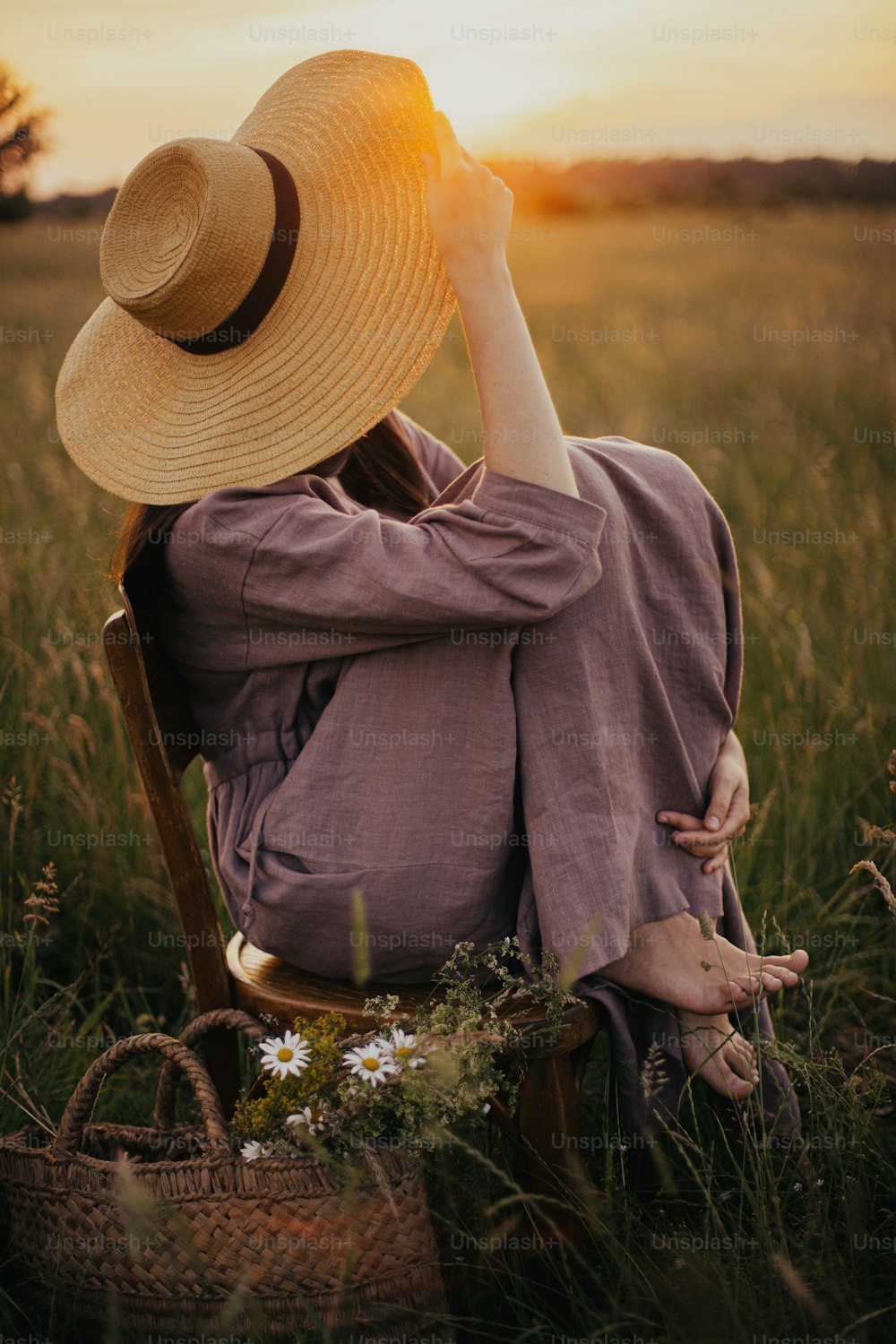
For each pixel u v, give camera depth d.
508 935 1.79
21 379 6.04
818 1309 1.42
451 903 1.71
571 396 6.79
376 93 1.80
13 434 5.15
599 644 1.71
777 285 10.13
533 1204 1.59
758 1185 1.63
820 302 8.80
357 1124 1.52
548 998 1.62
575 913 1.65
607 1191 1.65
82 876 2.65
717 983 1.75
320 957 1.79
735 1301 1.50
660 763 1.83
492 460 1.63
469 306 1.67
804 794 2.73
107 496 4.04
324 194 1.79
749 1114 1.78
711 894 1.86
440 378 7.43
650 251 13.97
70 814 2.79
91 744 2.78
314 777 1.76
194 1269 1.50
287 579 1.69
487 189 1.67
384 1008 1.64
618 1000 1.79
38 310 8.24
